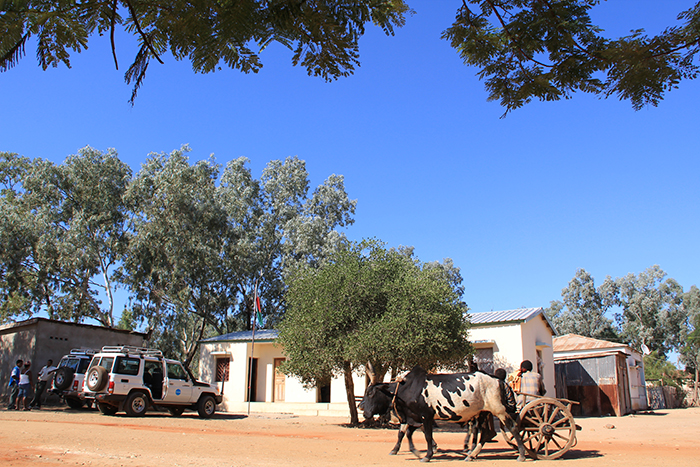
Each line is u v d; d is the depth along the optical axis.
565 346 32.75
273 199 43.28
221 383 29.95
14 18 2.44
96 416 17.53
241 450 9.94
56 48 2.63
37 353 23.64
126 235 34.47
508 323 23.64
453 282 54.16
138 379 18.16
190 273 34.09
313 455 9.53
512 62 3.83
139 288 33.72
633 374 31.31
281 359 29.12
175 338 34.12
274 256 41.59
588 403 27.30
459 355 17.73
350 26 2.69
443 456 9.69
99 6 2.52
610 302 67.38
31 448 8.93
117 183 35.78
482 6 3.58
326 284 17.80
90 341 25.89
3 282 30.47
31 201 33.28
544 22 3.49
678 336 63.78
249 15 2.53
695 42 3.34
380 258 18.69
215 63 2.75
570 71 3.71
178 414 20.08
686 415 25.73
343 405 24.97
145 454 8.80
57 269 32.50
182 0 2.51
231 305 39.00
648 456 9.60
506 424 9.00
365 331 16.66
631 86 3.61
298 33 2.71
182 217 33.72
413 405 9.04
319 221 40.00
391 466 8.13
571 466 8.23
